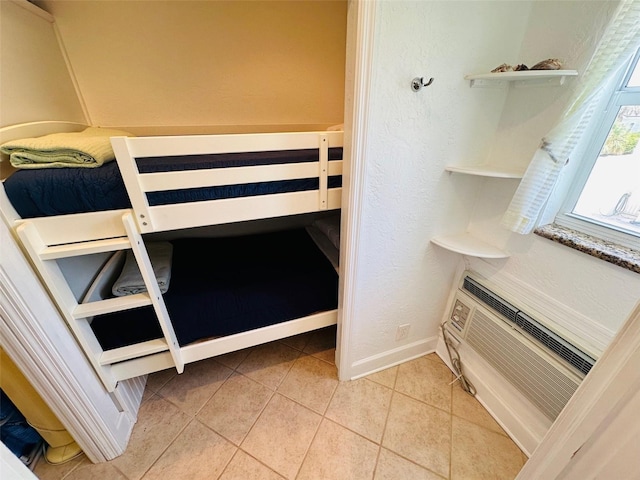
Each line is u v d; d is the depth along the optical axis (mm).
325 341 1923
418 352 1767
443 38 960
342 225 1224
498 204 1271
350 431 1362
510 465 1225
